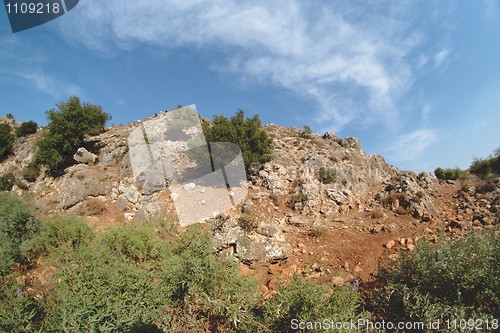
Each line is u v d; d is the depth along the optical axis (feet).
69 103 66.23
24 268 25.35
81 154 58.59
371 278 27.61
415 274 20.47
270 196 46.75
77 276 17.13
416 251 21.86
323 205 46.62
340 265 31.22
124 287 17.33
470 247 21.26
